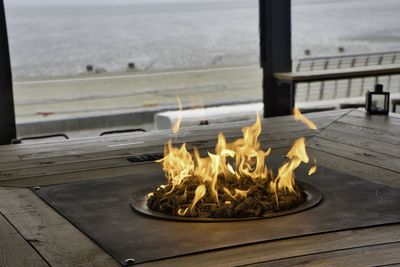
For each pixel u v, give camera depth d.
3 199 2.13
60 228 1.79
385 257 1.49
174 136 3.31
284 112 5.32
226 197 1.91
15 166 2.69
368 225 1.71
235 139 3.16
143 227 1.76
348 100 6.88
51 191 2.21
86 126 6.78
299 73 5.30
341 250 1.54
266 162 2.58
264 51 5.29
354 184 2.17
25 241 1.68
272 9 5.18
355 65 7.25
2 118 4.14
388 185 2.16
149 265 1.47
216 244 1.59
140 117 7.05
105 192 2.17
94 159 2.78
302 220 1.77
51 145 3.17
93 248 1.61
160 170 2.49
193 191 1.96
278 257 1.50
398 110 6.44
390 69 5.68
